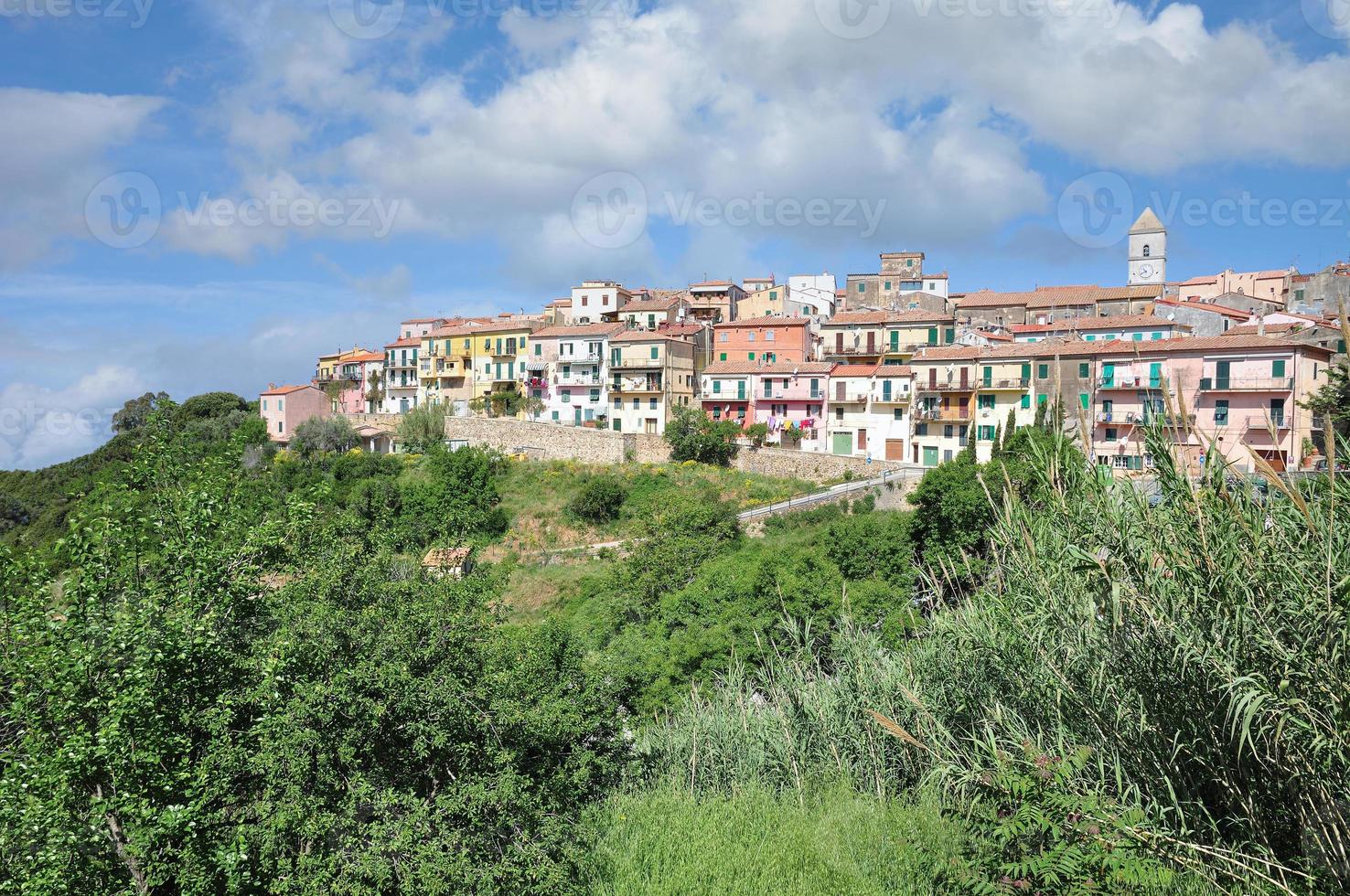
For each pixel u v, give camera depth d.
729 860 9.61
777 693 13.64
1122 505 7.95
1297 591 6.41
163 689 8.07
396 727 9.11
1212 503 7.14
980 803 7.63
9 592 8.59
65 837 7.21
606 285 82.38
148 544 9.71
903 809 10.23
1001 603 9.48
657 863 9.72
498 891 8.67
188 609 8.61
